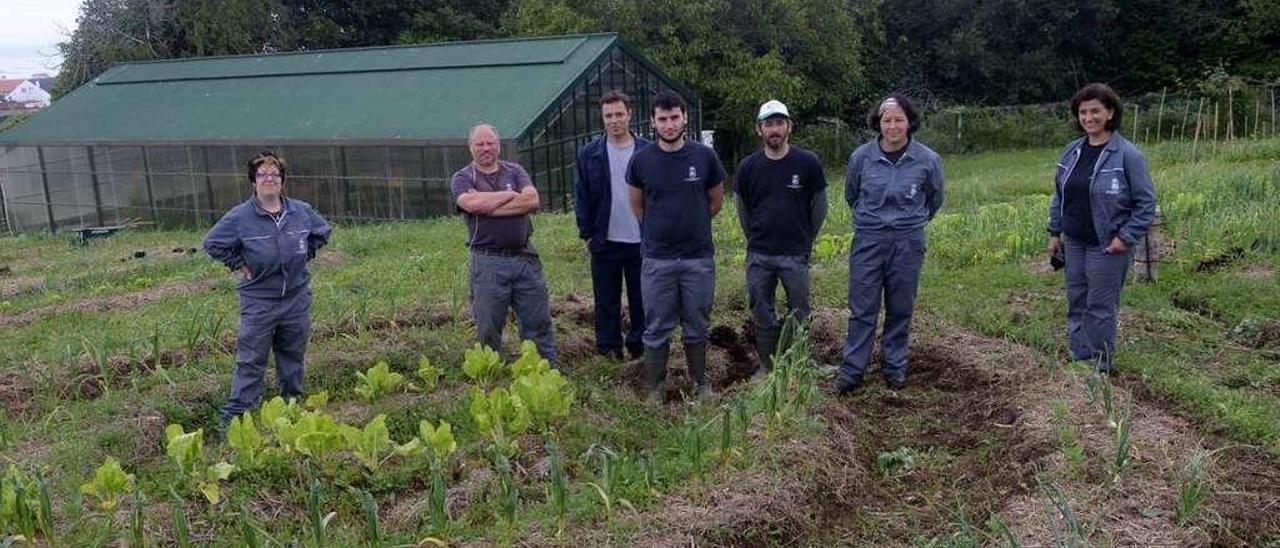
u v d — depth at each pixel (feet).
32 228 75.41
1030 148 94.48
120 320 29.25
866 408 19.85
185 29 97.30
